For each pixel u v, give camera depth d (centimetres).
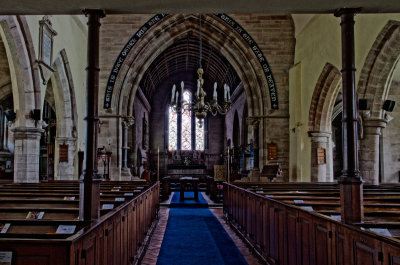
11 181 1284
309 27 1562
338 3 438
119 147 1717
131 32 1744
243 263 679
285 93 1742
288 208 534
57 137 1469
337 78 1440
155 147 3291
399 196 732
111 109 1714
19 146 1095
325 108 1523
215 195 1702
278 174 1348
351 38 444
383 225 386
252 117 1772
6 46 1054
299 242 488
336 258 379
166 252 757
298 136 1616
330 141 1557
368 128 1098
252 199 777
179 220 1193
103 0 440
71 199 651
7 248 271
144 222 804
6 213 504
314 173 1526
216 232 981
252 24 1761
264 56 1753
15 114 1095
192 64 3081
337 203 603
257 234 727
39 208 502
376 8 447
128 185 1109
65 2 445
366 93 1096
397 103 1616
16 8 463
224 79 2894
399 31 988
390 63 1060
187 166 3158
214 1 451
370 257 313
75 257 284
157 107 3341
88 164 437
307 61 1584
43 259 271
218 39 1788
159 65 2722
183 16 1739
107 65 1736
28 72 1087
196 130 3372
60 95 1459
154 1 449
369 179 1095
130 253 586
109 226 418
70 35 1425
